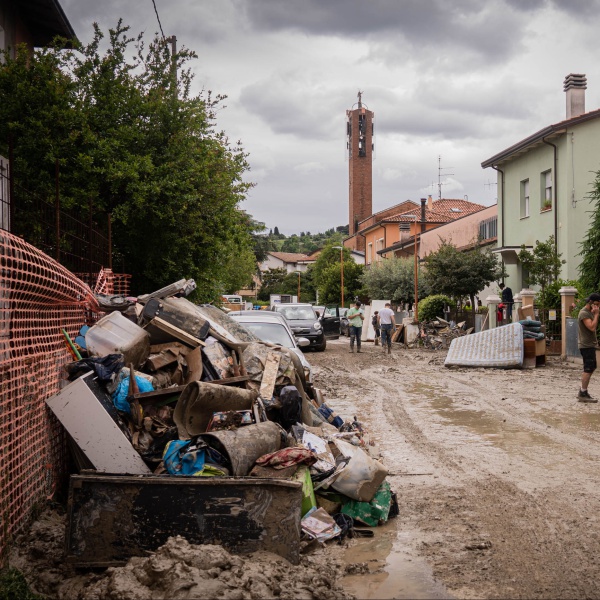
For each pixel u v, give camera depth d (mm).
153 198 15859
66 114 14906
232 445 5434
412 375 18641
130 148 16516
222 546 4840
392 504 6242
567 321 21719
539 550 5379
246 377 7047
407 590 4645
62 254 9383
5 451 4773
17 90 14898
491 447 9242
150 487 4848
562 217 27562
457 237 48781
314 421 7832
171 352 7406
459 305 36781
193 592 4055
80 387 5805
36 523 5406
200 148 17688
